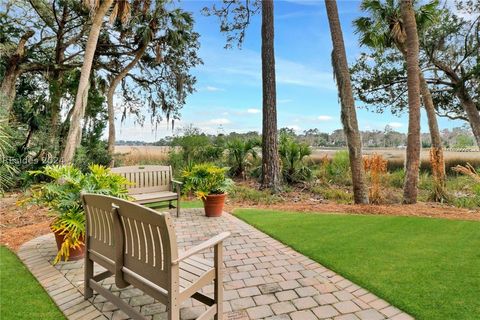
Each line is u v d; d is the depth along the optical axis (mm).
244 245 3748
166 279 1707
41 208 5855
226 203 6805
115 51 11672
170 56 12500
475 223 4434
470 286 2479
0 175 6406
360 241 3695
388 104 13359
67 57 11375
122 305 2076
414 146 6457
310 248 3516
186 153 10875
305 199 7684
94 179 3434
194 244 3840
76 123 7047
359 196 6609
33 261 3215
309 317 2145
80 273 2920
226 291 2557
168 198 5160
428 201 6863
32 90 11914
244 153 10703
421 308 2182
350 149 6684
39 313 2219
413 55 6457
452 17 11125
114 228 2051
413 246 3471
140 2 10039
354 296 2422
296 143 9977
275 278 2797
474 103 11914
